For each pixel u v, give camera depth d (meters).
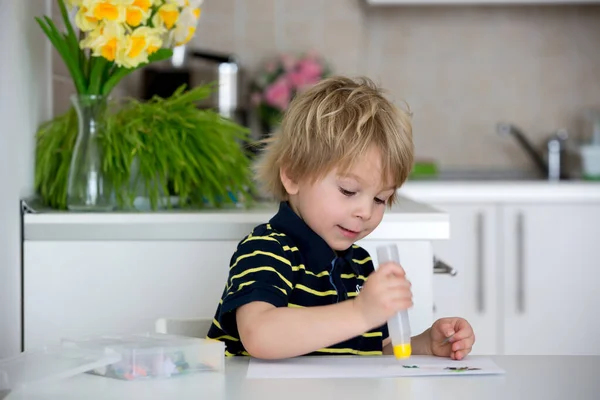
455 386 1.09
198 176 2.05
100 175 1.95
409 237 1.91
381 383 1.11
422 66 4.46
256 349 1.22
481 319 3.76
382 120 1.41
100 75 1.96
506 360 1.26
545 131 4.47
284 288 1.34
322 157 1.38
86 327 1.90
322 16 4.21
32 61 2.04
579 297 3.75
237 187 2.09
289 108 1.52
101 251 1.89
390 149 1.39
